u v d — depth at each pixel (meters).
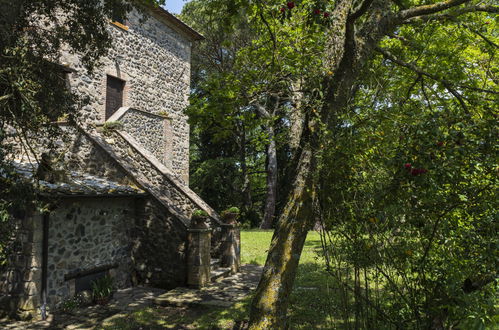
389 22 4.62
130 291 8.21
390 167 3.22
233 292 7.71
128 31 12.27
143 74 12.94
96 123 9.97
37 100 5.28
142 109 12.84
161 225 8.61
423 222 3.12
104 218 8.03
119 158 9.27
